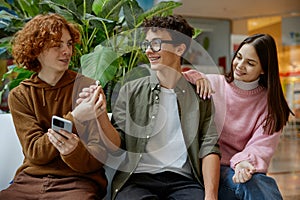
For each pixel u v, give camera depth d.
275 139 1.60
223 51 9.23
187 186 1.45
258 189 1.43
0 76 2.29
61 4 1.89
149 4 4.32
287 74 8.84
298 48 8.84
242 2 7.78
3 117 1.71
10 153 1.71
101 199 1.48
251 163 1.51
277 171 4.21
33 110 1.47
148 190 1.45
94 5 1.93
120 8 1.95
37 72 1.51
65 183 1.39
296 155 5.53
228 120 1.67
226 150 1.69
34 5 2.03
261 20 9.34
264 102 1.66
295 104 8.40
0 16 1.95
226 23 9.30
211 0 7.60
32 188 1.38
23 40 1.42
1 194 1.37
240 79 1.65
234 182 1.49
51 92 1.47
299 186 3.45
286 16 8.87
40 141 1.38
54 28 1.40
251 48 1.60
